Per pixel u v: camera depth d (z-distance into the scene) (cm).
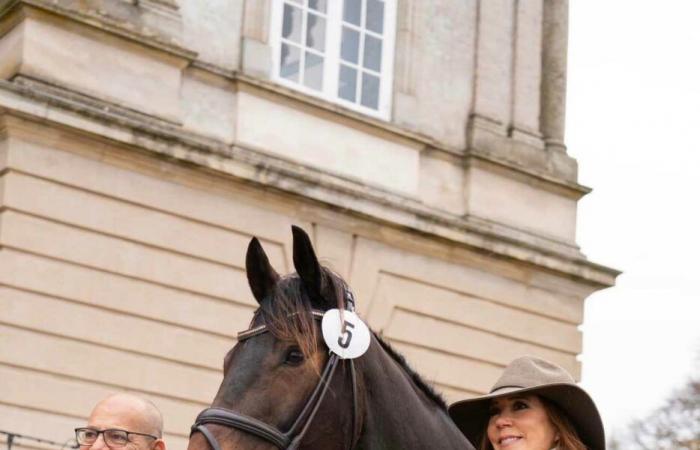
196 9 1456
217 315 1387
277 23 1538
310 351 445
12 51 1330
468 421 566
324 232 1487
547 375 542
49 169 1295
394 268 1544
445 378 1572
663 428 3484
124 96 1366
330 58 1585
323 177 1492
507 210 1666
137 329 1332
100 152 1328
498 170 1667
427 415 486
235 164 1407
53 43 1327
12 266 1263
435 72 1661
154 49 1388
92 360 1297
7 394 1241
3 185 1272
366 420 461
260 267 469
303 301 458
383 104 1616
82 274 1304
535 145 1716
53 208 1294
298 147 1497
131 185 1348
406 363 506
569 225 1725
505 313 1634
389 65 1630
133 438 563
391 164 1574
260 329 452
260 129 1472
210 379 1370
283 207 1455
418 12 1664
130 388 1316
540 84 1756
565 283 1697
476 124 1662
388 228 1534
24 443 1241
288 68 1543
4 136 1284
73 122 1294
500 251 1619
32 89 1277
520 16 1752
